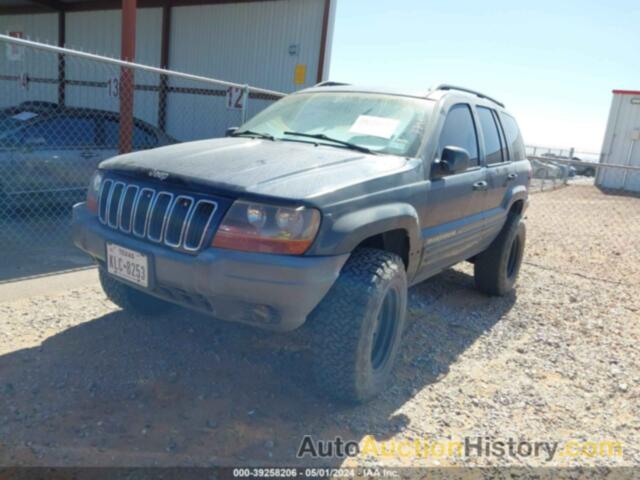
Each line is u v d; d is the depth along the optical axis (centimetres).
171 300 313
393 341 354
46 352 364
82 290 488
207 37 1385
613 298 625
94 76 1608
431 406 346
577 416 349
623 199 1841
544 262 799
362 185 311
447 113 421
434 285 613
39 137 725
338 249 290
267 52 1291
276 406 326
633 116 2109
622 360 442
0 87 1730
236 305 287
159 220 303
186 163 319
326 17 1198
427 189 370
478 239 484
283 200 277
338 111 420
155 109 1516
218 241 281
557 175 2102
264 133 422
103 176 345
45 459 260
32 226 706
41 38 1750
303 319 289
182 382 343
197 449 278
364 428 312
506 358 431
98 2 1576
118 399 317
